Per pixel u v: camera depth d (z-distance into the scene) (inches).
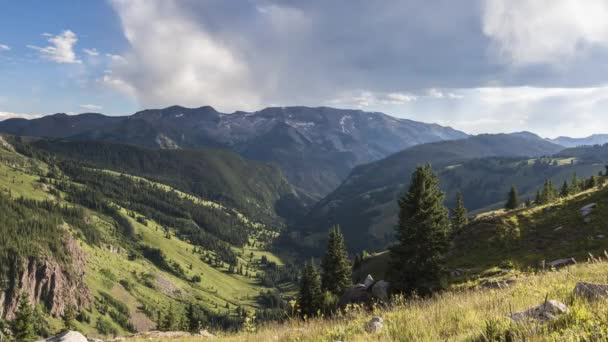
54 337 377.7
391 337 237.6
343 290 2143.2
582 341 139.6
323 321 369.7
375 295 837.8
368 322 299.7
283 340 323.6
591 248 1284.4
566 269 443.5
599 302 183.3
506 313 221.9
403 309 347.6
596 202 1656.0
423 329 233.8
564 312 182.5
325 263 2213.3
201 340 460.1
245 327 418.3
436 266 1311.5
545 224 1695.4
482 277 1284.4
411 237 1349.7
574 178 4222.4
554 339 144.7
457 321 242.8
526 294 295.4
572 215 1656.0
